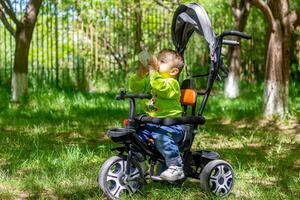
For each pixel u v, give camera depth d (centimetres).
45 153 670
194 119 520
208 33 523
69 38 1431
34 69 1459
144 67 526
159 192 526
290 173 622
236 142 787
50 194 534
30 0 1100
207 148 737
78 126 881
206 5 1375
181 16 544
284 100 959
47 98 1140
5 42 1362
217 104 1173
